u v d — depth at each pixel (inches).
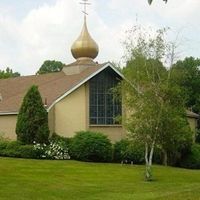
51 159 1337.4
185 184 976.3
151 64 1182.3
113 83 1551.4
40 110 1366.9
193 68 2546.8
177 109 1138.0
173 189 886.4
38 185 901.8
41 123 1366.9
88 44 1649.9
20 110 1381.6
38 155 1328.7
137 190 881.5
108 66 1523.1
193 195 731.4
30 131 1359.5
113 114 1544.0
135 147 1100.5
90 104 1509.6
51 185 912.3
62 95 1446.9
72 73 1630.2
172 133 1114.7
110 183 975.6
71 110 1470.2
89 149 1344.7
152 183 988.6
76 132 1412.4
